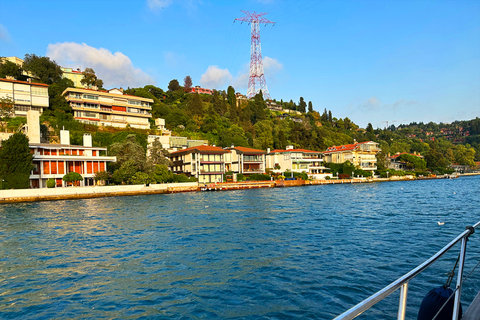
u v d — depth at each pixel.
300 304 13.23
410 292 13.74
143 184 74.50
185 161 94.12
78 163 73.06
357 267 17.45
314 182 105.56
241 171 103.50
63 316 12.81
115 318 12.54
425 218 33.66
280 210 41.41
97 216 38.78
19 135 63.50
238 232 27.20
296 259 19.17
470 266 16.72
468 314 4.78
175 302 13.77
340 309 12.72
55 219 36.88
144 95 125.19
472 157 195.38
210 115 131.75
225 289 14.98
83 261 19.86
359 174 123.94
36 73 100.25
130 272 17.64
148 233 27.66
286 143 142.75
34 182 67.56
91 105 95.88
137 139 92.25
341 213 38.22
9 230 30.39
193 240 24.56
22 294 14.98
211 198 61.84
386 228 28.27
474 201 50.22
